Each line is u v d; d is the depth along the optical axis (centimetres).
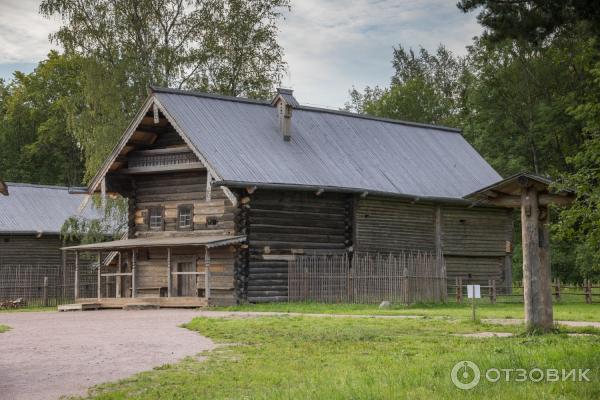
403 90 8069
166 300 3472
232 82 5081
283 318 2569
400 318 2519
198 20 4850
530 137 5756
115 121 4462
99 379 1512
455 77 9125
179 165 3675
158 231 3862
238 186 3366
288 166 3644
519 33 2325
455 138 4803
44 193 5572
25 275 4544
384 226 3953
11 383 1480
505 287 4100
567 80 5703
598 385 1289
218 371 1557
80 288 4731
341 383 1344
